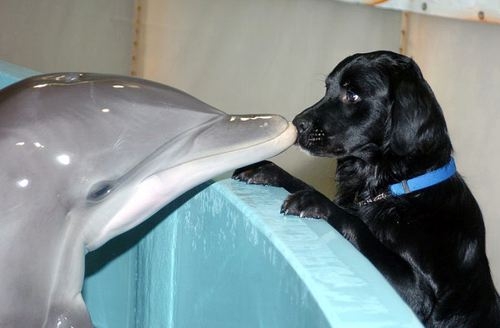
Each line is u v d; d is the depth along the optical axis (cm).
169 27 616
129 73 641
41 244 174
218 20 586
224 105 588
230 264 201
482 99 437
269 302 174
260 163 262
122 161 179
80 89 183
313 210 262
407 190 295
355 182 320
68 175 175
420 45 466
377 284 154
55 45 661
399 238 290
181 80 614
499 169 432
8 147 174
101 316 269
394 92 299
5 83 336
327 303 145
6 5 670
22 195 172
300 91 543
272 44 555
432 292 286
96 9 644
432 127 295
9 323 174
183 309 230
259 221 188
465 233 293
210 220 216
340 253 169
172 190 184
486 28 431
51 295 178
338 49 519
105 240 187
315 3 527
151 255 247
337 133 307
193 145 182
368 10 498
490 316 297
